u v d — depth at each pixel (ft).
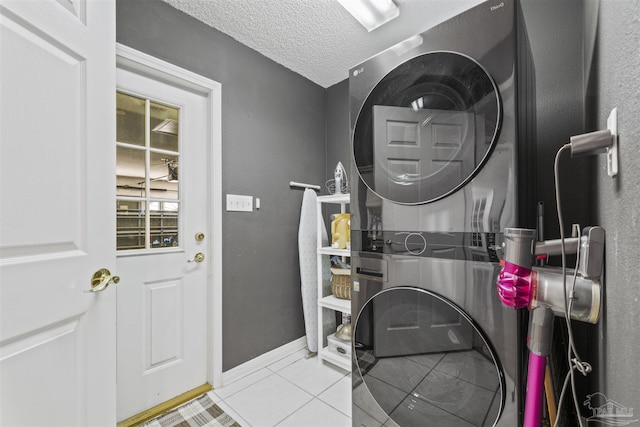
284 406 5.14
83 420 2.94
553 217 4.42
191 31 5.49
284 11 5.38
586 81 3.83
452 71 2.89
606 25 2.44
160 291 5.27
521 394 2.47
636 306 1.59
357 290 3.59
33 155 2.48
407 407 3.18
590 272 1.74
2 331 2.24
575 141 1.96
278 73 7.18
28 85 2.43
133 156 5.03
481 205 2.71
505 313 2.55
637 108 1.57
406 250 3.18
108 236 3.24
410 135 3.19
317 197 7.02
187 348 5.59
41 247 2.56
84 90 2.99
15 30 2.33
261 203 6.72
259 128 6.71
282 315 7.11
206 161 5.92
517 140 2.53
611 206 2.14
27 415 2.43
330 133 8.41
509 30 2.58
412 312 3.13
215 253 5.79
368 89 3.53
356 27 5.83
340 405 5.16
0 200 2.23
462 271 2.80
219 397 5.42
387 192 3.34
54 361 2.68
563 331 3.40
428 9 5.27
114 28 3.37
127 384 4.84
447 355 2.90
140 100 5.11
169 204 5.46
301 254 7.19
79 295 2.91
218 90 5.88
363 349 3.52
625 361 1.76
